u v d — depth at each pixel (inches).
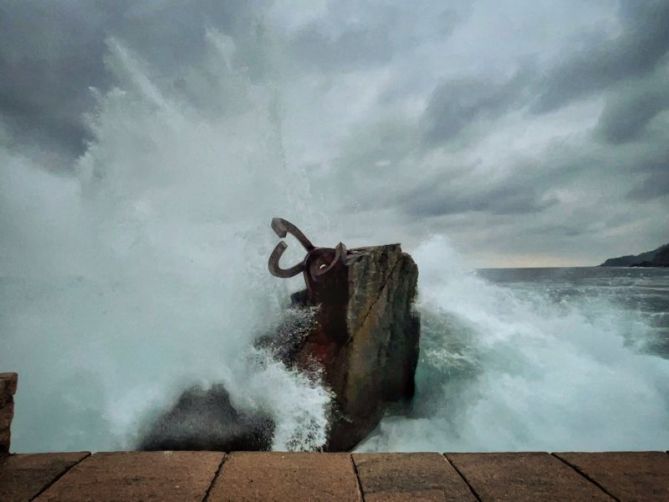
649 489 108.0
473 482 111.3
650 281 1786.4
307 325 244.2
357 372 236.1
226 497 104.3
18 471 116.3
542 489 108.2
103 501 102.3
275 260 248.1
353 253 260.2
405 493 106.2
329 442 219.0
